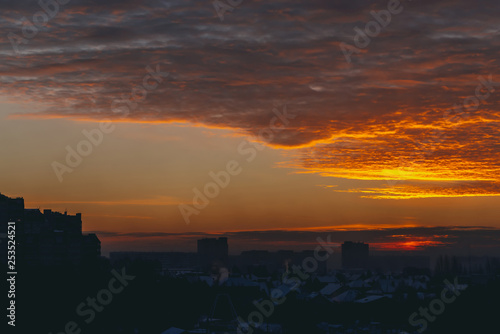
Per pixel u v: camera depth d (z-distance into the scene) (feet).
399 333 563.07
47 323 585.22
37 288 646.74
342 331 570.87
